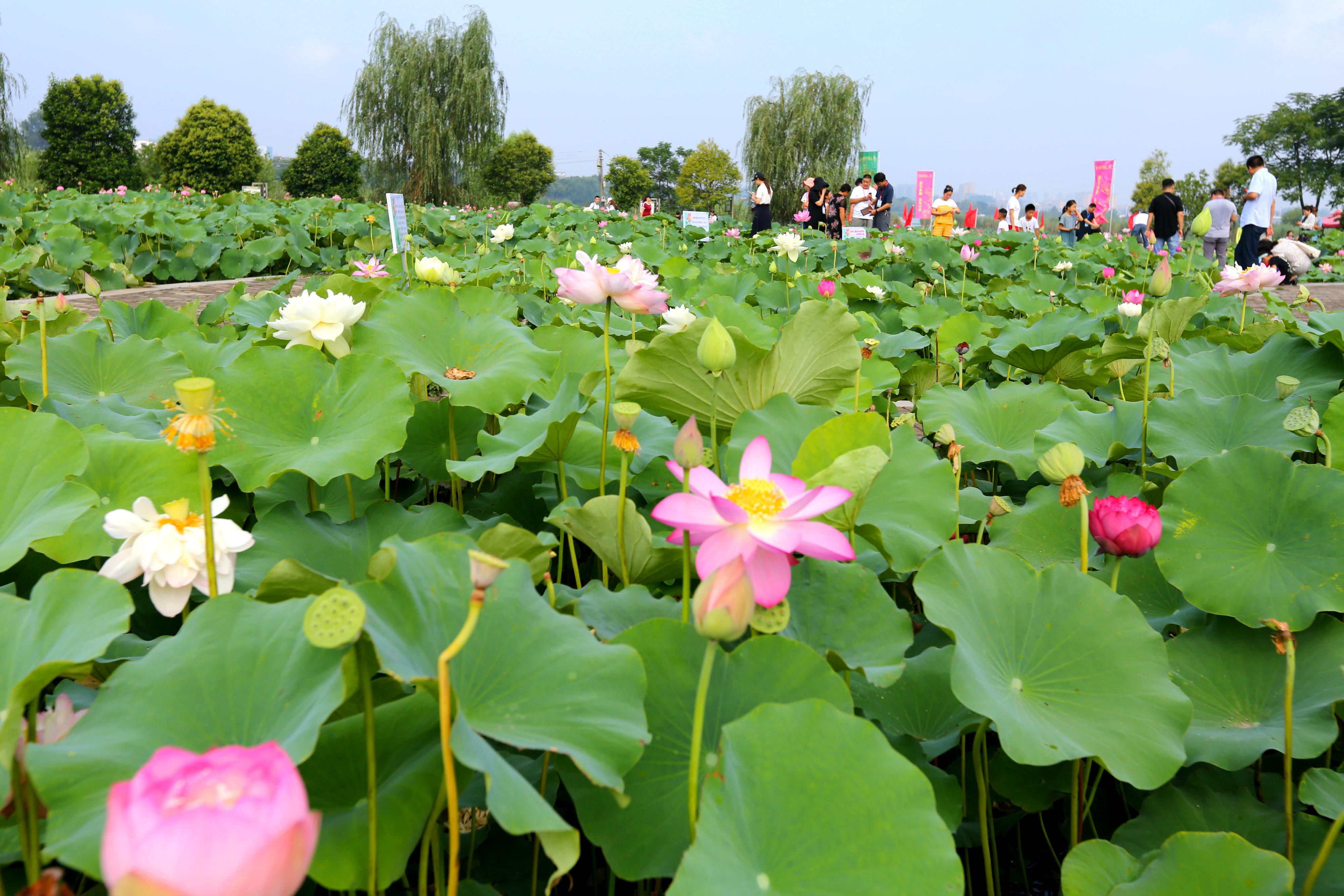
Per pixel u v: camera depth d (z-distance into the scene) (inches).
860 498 67.7
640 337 173.3
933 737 68.1
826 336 103.1
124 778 41.7
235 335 167.6
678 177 3398.1
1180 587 76.2
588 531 73.2
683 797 51.8
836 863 44.3
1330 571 71.9
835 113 1302.9
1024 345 169.2
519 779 44.1
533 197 2551.7
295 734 42.3
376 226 551.2
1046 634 65.9
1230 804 66.1
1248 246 472.7
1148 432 108.7
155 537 61.0
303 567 52.6
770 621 48.3
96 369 120.0
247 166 1744.6
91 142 1653.5
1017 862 78.0
